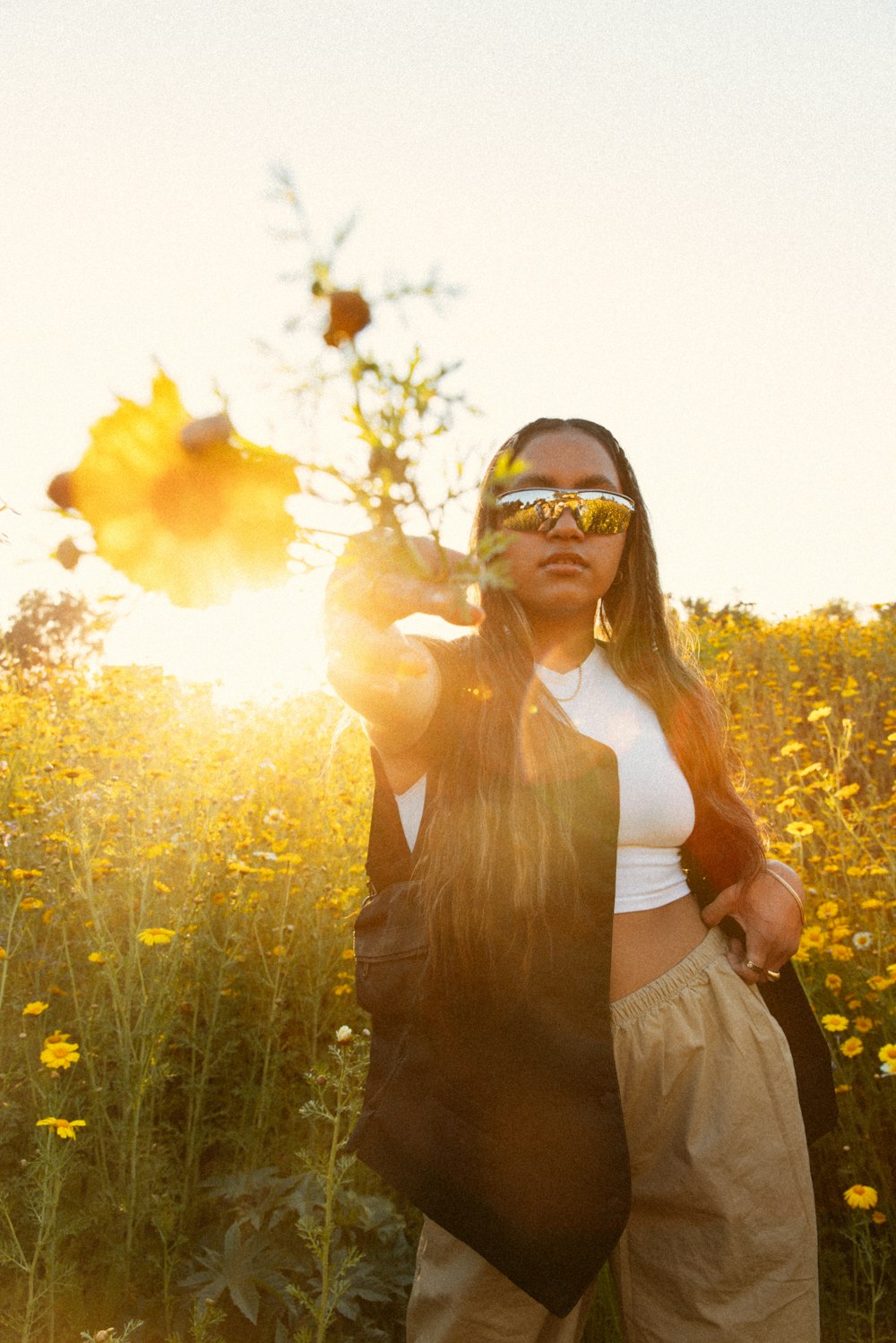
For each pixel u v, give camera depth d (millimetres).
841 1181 2643
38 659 7121
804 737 6441
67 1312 2115
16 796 3963
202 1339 1992
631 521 1797
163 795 3818
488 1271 1480
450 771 1441
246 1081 2838
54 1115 2193
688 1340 1540
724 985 1636
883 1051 2473
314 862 3701
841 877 3758
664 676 1771
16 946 2576
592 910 1462
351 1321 2197
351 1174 2441
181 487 532
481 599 1604
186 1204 2430
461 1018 1438
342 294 515
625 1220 1415
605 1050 1438
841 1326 2297
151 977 2684
